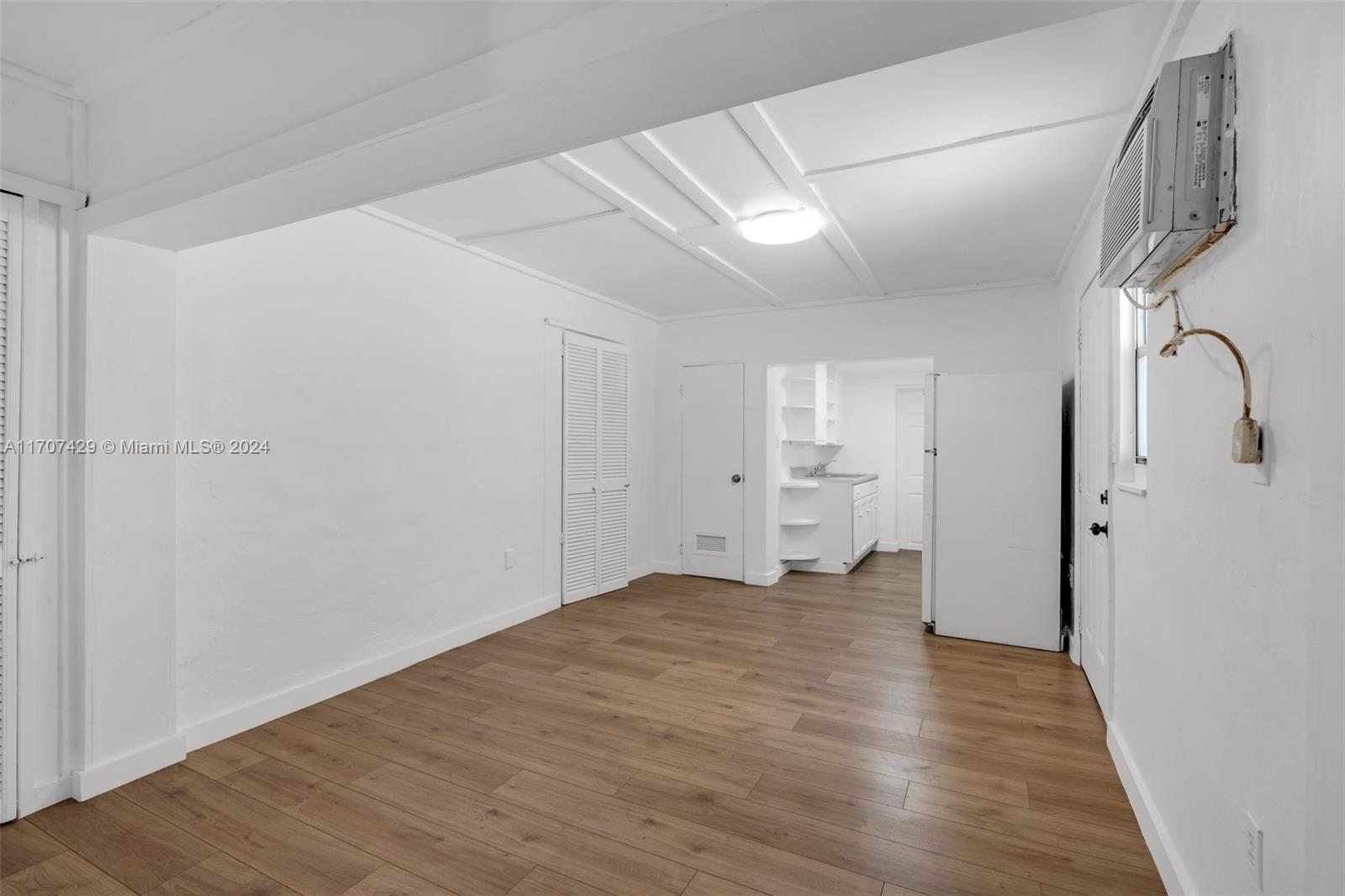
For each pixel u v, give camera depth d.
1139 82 2.07
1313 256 0.96
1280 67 1.07
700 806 2.15
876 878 1.79
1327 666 0.92
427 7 1.51
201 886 1.76
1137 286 1.82
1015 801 2.19
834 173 2.78
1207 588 1.47
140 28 1.88
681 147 2.55
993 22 1.15
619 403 5.42
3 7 1.77
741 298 5.21
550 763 2.45
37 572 2.13
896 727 2.78
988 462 4.05
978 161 2.66
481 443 4.00
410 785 2.29
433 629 3.68
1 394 2.04
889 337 5.03
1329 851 0.91
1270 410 1.13
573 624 4.35
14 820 2.06
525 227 3.52
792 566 6.31
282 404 2.87
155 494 2.38
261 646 2.80
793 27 1.16
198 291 2.56
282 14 1.75
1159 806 1.86
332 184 1.83
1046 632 3.89
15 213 2.05
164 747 2.40
